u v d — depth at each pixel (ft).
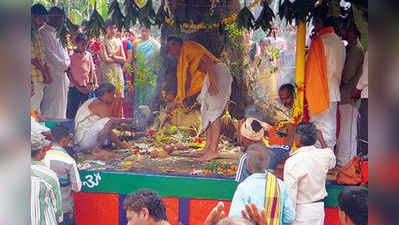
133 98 18.56
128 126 18.28
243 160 13.33
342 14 14.71
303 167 12.47
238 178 13.33
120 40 18.65
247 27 15.52
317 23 14.47
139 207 10.02
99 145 17.15
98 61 18.38
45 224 11.38
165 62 18.51
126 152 17.04
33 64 17.03
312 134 12.85
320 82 14.14
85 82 17.85
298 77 14.15
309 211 12.47
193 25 18.02
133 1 16.12
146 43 18.57
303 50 14.12
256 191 10.66
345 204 10.00
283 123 16.67
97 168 15.40
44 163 13.38
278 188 10.75
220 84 17.84
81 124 17.10
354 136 15.14
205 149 17.39
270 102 17.52
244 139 16.53
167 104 18.52
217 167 15.58
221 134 17.83
